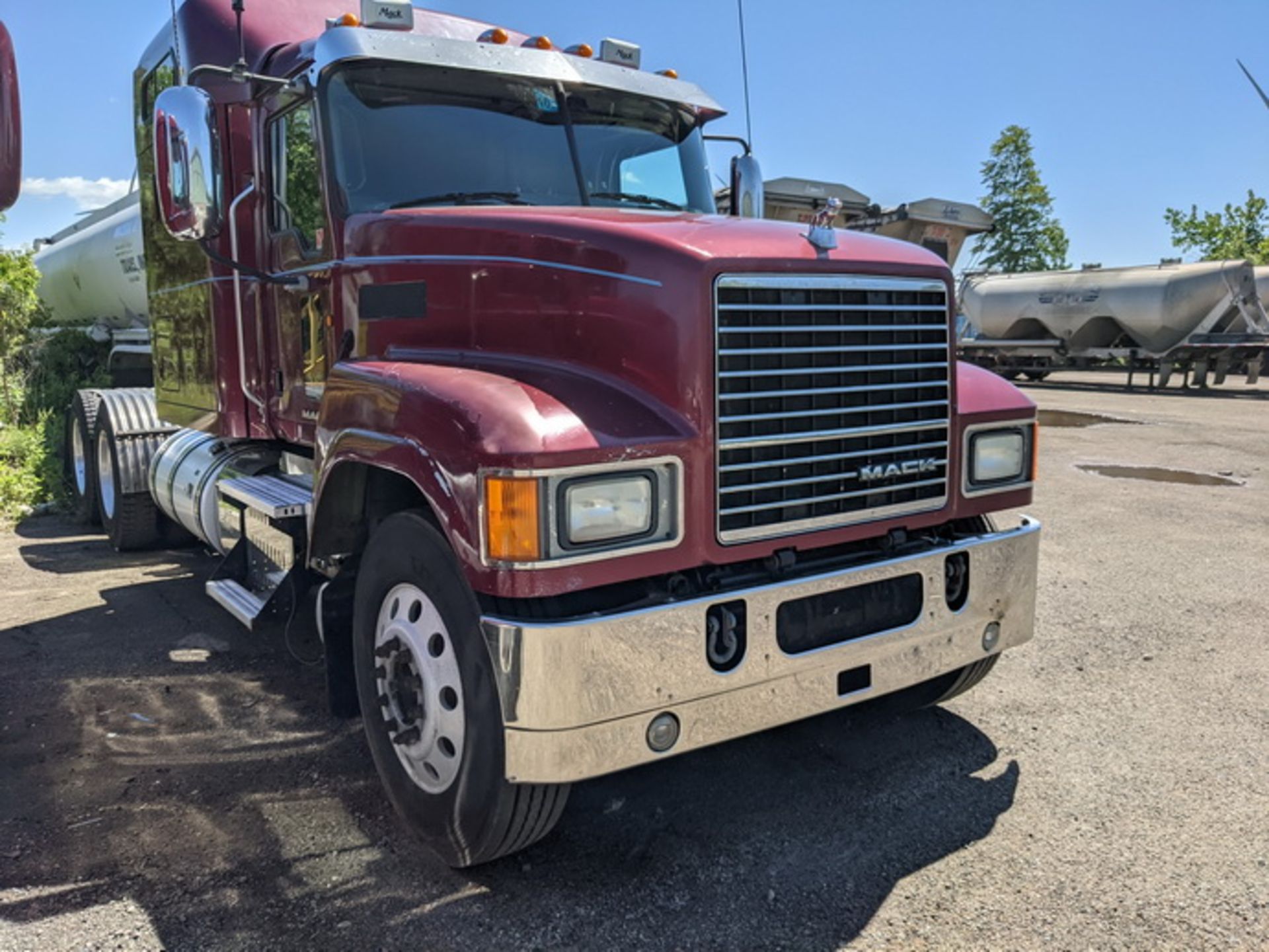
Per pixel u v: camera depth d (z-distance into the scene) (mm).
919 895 3018
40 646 5336
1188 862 3180
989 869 3152
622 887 3076
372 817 3518
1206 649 5141
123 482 7156
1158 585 6348
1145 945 2775
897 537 3443
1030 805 3557
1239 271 21250
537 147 4355
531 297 3252
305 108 4215
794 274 3025
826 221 3166
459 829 3012
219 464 5668
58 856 3271
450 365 3355
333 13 5203
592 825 3451
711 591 2969
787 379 3039
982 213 9594
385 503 3498
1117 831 3373
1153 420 16062
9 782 3797
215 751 4074
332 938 2830
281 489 4715
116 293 9984
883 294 3268
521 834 2982
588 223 3189
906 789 3693
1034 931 2840
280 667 5020
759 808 3564
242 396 5262
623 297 3010
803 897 3016
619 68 4703
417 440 2934
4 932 2855
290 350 4633
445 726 3064
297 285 4320
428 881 3115
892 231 9250
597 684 2717
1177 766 3838
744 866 3186
